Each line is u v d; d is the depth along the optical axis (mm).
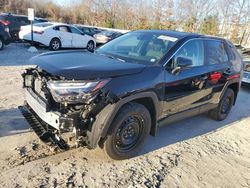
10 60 10547
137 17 46969
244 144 5133
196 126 5621
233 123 6094
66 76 3293
